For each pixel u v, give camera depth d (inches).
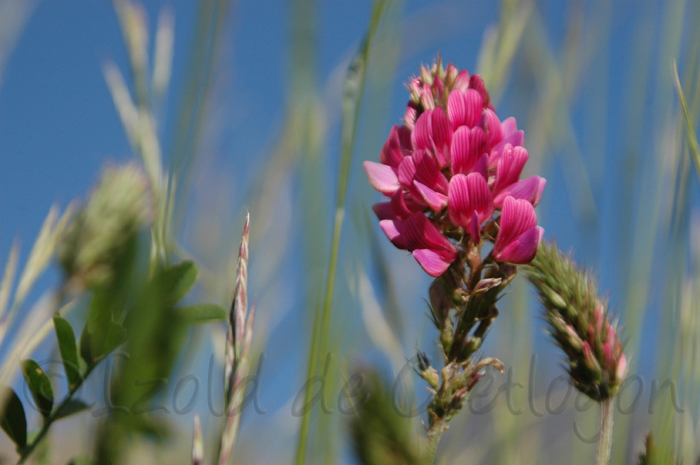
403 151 20.5
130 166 21.2
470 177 19.9
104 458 18.5
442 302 19.9
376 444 18.3
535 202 20.0
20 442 19.6
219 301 24.1
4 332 20.9
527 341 24.6
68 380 19.4
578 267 21.1
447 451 23.7
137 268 19.2
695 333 21.4
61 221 20.8
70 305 20.4
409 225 20.0
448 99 20.2
